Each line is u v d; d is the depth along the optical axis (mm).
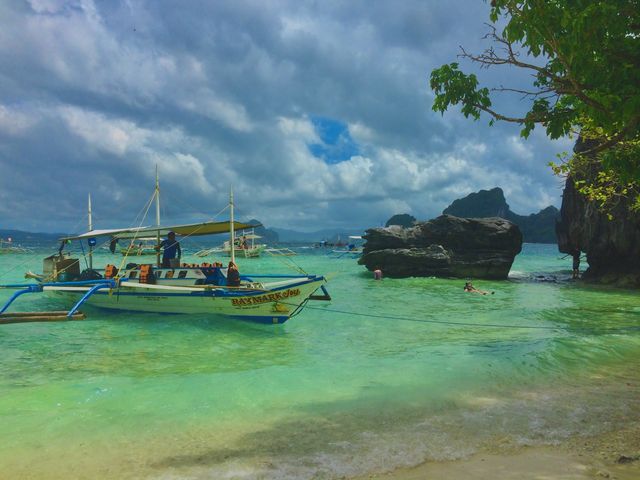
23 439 6016
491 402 7531
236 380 8789
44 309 19000
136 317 15984
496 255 35844
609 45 5465
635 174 6191
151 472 5070
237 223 17141
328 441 5922
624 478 4746
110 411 7082
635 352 10914
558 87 6266
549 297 24453
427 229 37875
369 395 7914
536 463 5188
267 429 6363
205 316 15586
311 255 79625
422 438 6004
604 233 32562
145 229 18078
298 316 17297
